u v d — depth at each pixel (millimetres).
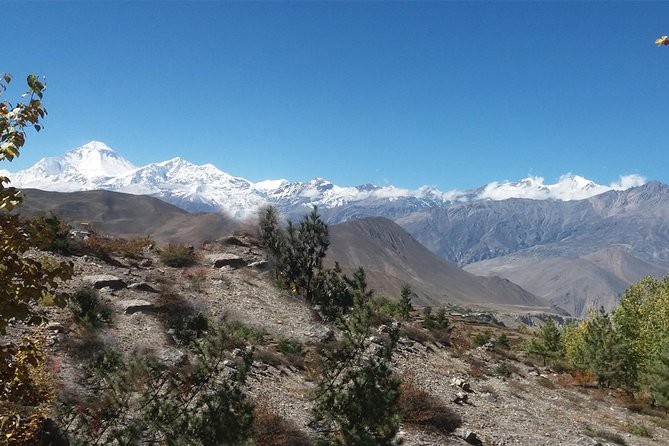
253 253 42656
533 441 23812
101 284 27109
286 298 35938
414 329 39656
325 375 14523
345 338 14461
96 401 12500
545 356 50281
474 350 43969
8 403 8094
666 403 36375
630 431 29828
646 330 44188
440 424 22375
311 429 17844
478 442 22125
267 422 16484
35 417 8984
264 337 27328
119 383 12320
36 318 5660
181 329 22422
